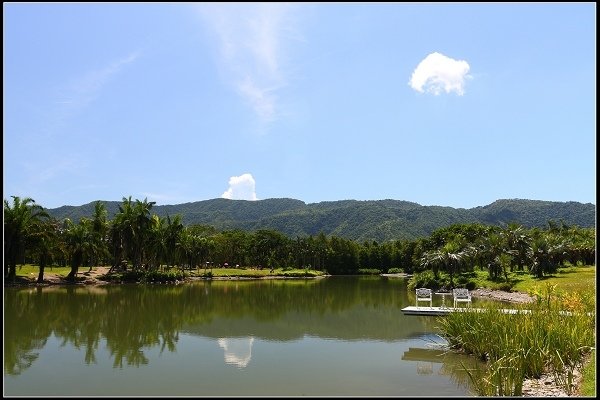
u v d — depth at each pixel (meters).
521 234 75.06
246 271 111.44
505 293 52.72
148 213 80.44
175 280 76.75
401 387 15.60
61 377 17.06
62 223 71.75
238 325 30.45
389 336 25.80
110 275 72.69
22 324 29.72
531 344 15.88
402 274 139.25
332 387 15.66
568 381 13.73
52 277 66.62
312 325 30.27
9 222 56.00
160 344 23.59
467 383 16.16
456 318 21.53
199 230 133.00
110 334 26.53
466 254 67.75
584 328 17.47
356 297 54.16
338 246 142.50
